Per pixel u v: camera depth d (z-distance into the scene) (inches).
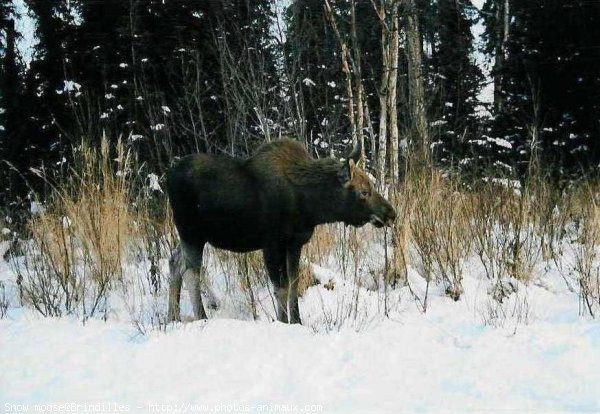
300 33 1037.8
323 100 1189.1
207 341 379.6
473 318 459.8
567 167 1072.2
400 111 1181.1
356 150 450.0
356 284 530.9
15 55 1272.1
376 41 1214.9
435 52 1496.1
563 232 674.8
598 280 503.5
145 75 1154.0
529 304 495.2
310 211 453.7
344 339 396.5
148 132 1068.5
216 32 1219.9
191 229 445.1
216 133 1133.1
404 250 565.0
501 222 618.2
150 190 784.9
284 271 457.1
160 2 1197.1
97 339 386.6
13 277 566.3
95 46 1179.9
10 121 1168.2
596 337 401.1
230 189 437.4
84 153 612.7
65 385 318.3
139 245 618.2
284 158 452.1
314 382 329.4
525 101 1129.4
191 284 447.8
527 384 329.7
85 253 534.9
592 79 1087.0
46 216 609.6
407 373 345.1
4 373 332.5
